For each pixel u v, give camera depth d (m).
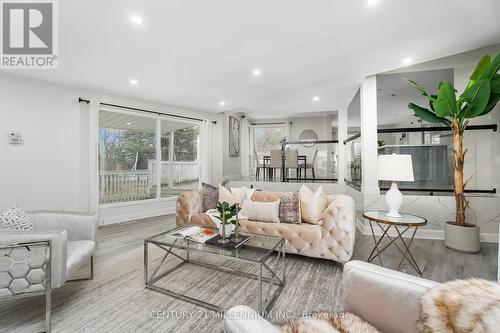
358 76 3.35
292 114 7.27
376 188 3.43
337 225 2.27
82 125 3.82
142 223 4.11
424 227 3.22
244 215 2.72
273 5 1.82
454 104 2.58
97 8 1.84
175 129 5.25
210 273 2.20
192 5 1.81
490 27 2.20
